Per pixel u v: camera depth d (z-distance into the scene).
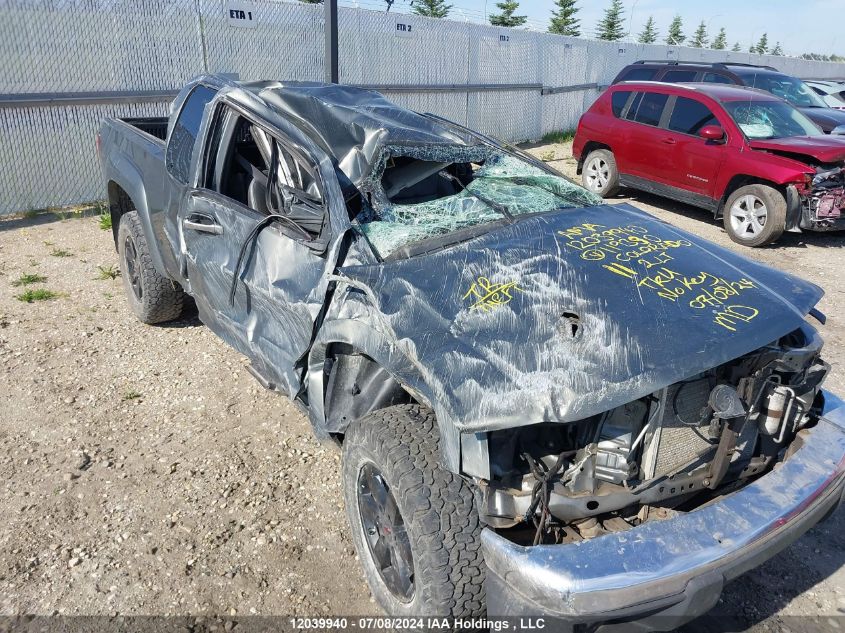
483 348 2.40
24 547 3.06
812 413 2.87
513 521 2.36
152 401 4.32
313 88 3.99
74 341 5.07
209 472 3.66
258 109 3.64
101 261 6.83
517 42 14.65
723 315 2.55
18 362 4.70
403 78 12.45
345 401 3.06
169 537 3.18
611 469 2.40
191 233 3.94
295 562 3.08
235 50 9.88
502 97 14.77
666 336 2.41
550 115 16.64
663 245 3.12
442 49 12.96
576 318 2.51
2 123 8.00
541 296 2.63
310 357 3.04
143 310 5.14
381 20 11.66
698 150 8.92
